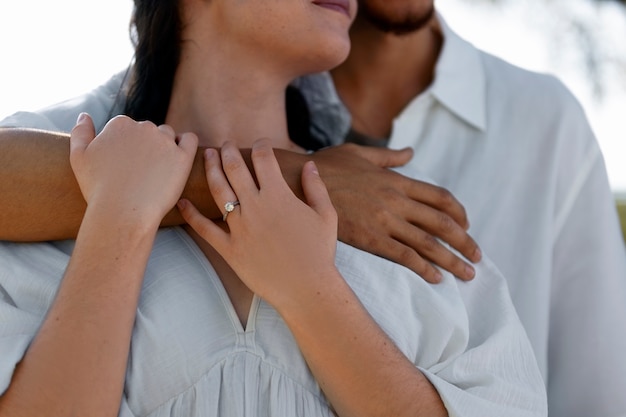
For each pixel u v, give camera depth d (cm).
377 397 208
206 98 253
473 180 311
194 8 253
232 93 252
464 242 246
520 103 319
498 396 221
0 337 211
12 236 227
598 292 312
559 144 314
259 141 229
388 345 212
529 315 301
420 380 212
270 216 216
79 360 200
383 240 236
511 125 316
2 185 226
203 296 220
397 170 263
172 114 258
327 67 252
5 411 198
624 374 307
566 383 311
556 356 314
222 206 220
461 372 222
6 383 199
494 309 239
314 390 215
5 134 232
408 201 244
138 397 212
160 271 222
